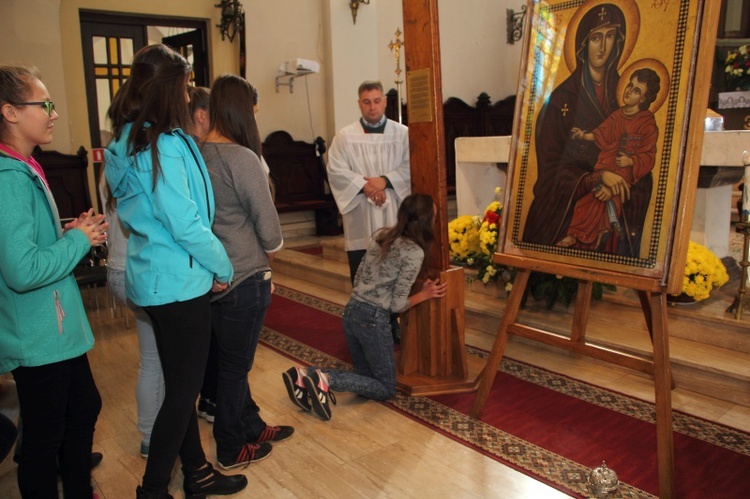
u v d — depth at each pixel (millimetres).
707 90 1930
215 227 2025
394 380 2854
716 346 3107
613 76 2168
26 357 1588
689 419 2633
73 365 1791
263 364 3477
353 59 7242
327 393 2623
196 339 1789
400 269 2744
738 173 3443
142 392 2336
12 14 5562
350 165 3643
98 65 6328
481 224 3951
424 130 2855
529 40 2484
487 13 8609
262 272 2090
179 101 1722
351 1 7090
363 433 2594
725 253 3973
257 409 2520
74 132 6148
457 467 2307
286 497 2133
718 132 3232
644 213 2064
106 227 1766
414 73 2820
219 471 2299
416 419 2707
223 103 2049
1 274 1563
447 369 3039
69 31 5996
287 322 4281
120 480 2289
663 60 2020
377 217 3641
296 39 7031
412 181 2990
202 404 2701
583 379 3084
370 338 2775
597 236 2205
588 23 2252
